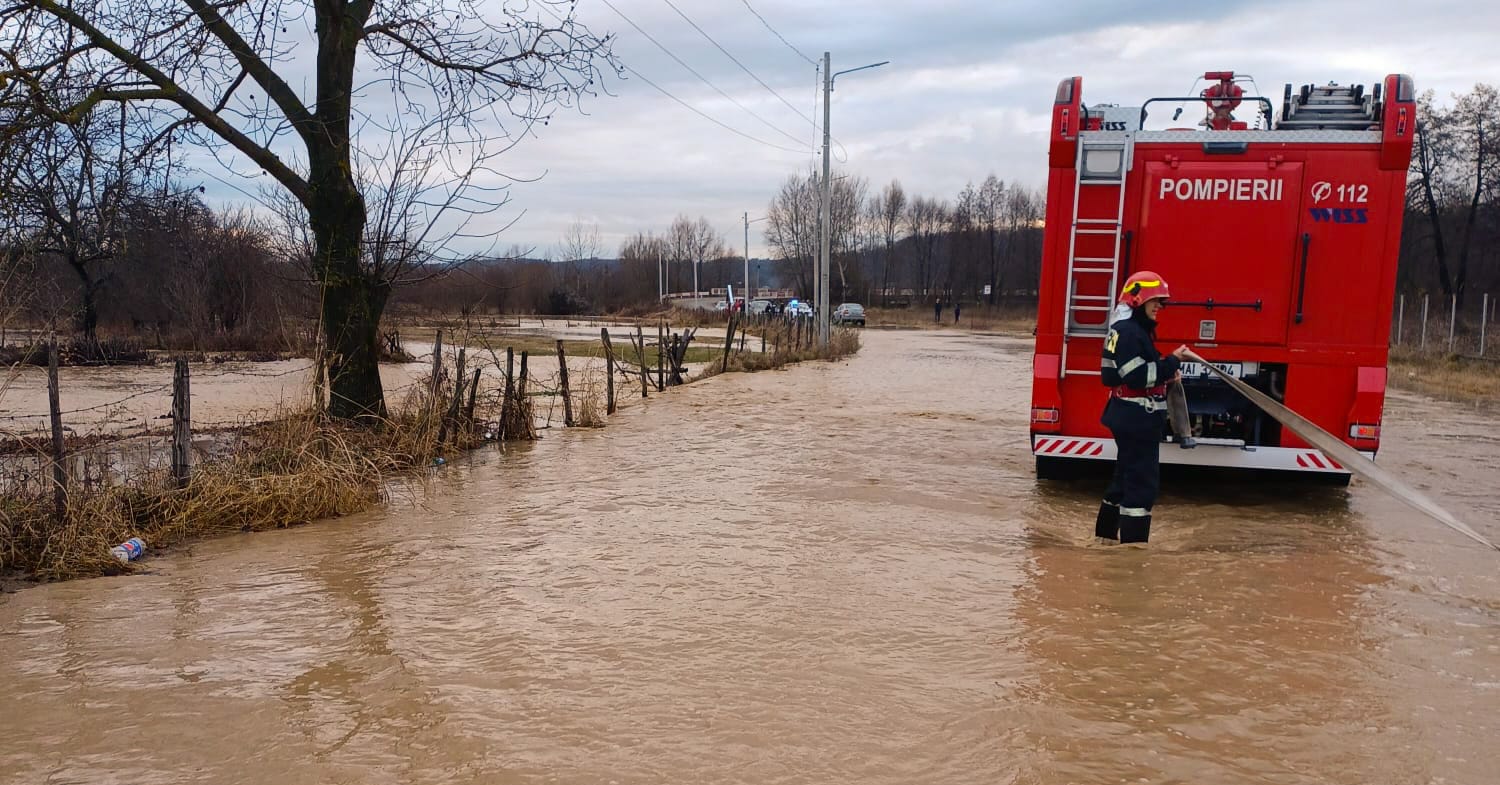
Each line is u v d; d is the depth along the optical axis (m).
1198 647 5.06
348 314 11.02
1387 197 7.57
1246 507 8.38
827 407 15.77
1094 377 8.29
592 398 14.09
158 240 26.94
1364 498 8.74
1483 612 5.63
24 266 8.95
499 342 34.06
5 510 6.85
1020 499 8.68
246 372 22.89
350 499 8.33
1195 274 7.94
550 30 11.35
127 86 9.10
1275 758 3.88
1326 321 7.77
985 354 31.55
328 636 5.24
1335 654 4.96
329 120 10.73
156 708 4.32
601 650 5.00
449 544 7.20
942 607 5.68
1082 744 3.98
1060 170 8.12
